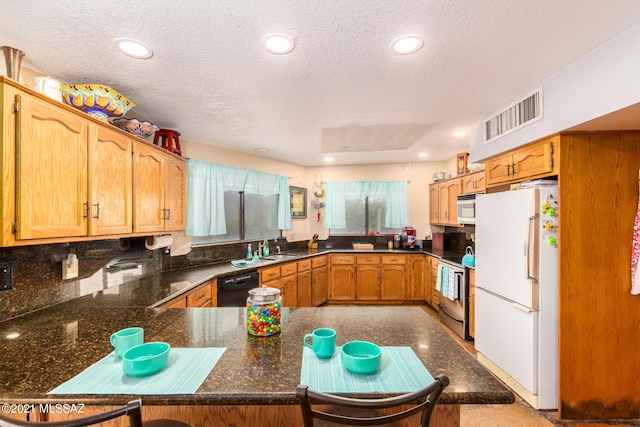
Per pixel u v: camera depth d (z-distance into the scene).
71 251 1.87
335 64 1.68
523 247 2.06
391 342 1.23
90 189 1.61
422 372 0.97
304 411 0.74
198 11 1.23
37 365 1.01
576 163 1.90
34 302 1.62
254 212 4.26
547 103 1.90
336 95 2.11
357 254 4.60
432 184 4.75
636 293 1.85
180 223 2.77
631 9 1.24
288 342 1.21
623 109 1.45
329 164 5.02
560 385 1.95
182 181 2.82
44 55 1.57
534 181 2.05
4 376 0.94
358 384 0.90
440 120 2.67
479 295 2.64
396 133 3.09
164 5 1.19
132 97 2.13
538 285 2.00
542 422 1.93
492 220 2.44
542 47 1.54
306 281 4.14
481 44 1.49
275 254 4.31
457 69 1.75
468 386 0.90
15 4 1.17
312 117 2.57
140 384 0.89
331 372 0.97
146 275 2.64
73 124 1.50
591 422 1.92
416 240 4.96
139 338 1.08
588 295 1.93
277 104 2.28
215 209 3.43
